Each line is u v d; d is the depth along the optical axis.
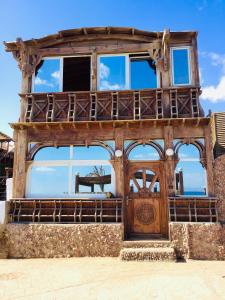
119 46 13.11
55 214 11.70
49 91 13.12
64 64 13.38
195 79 12.41
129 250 10.21
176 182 11.82
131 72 13.00
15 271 8.70
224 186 12.35
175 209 11.30
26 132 12.64
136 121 11.96
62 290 6.77
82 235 11.09
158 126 12.21
